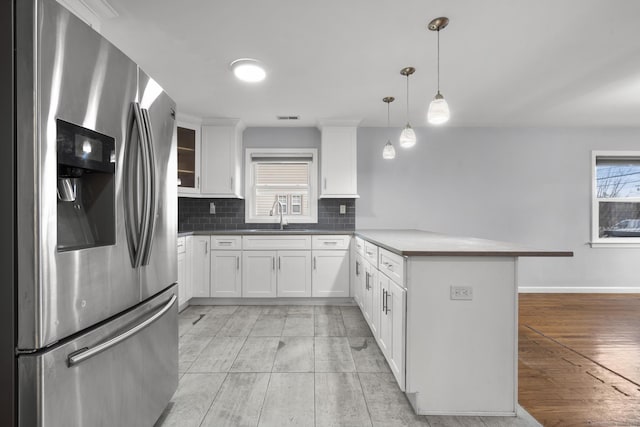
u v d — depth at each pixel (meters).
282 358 2.32
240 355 2.37
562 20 1.90
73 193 1.14
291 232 3.64
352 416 1.68
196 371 2.13
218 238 3.62
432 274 1.70
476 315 1.71
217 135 3.85
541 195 4.26
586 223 4.26
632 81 2.80
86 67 1.06
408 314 1.70
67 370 1.00
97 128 1.11
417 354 1.70
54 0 0.95
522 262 4.28
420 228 4.25
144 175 1.29
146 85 1.40
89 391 1.08
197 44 2.18
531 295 4.12
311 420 1.64
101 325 1.15
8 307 0.91
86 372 1.07
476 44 2.17
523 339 2.68
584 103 3.36
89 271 1.08
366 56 2.33
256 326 2.97
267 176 4.27
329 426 1.60
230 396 1.85
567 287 4.26
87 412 1.07
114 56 1.20
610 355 2.39
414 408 1.73
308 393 1.88
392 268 1.94
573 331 2.86
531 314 3.34
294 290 3.64
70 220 1.13
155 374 1.50
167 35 2.06
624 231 4.30
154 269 1.48
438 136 4.26
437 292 1.70
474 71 2.58
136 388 1.34
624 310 3.48
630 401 1.82
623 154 4.24
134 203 1.30
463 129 4.26
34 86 0.90
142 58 2.37
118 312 1.23
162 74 2.64
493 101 3.29
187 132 3.75
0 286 0.91
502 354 1.71
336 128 3.94
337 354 2.39
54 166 0.95
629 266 4.25
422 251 1.65
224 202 4.20
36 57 0.90
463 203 4.26
